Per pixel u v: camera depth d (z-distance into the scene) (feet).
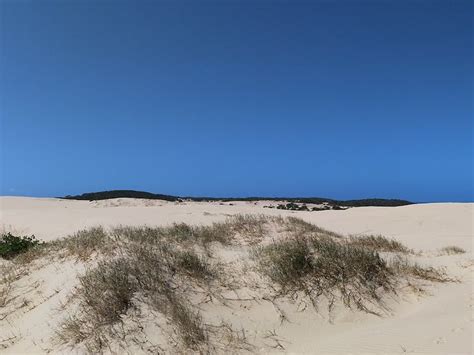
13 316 25.68
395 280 27.27
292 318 22.90
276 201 169.17
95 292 22.94
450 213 81.35
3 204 117.60
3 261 40.11
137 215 82.74
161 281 23.93
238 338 20.62
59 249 35.22
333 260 27.14
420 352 18.15
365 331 21.79
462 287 27.43
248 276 26.37
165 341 19.81
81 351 19.61
